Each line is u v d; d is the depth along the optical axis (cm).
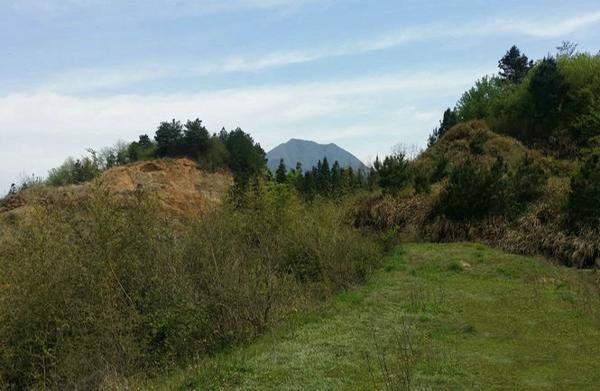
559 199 1647
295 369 685
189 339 877
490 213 1792
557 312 956
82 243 959
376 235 1741
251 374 675
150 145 4638
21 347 870
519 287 1160
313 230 1430
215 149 4419
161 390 670
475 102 3416
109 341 847
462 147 2623
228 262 1012
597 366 699
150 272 989
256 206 1568
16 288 866
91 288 916
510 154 2445
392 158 2197
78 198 1037
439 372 668
